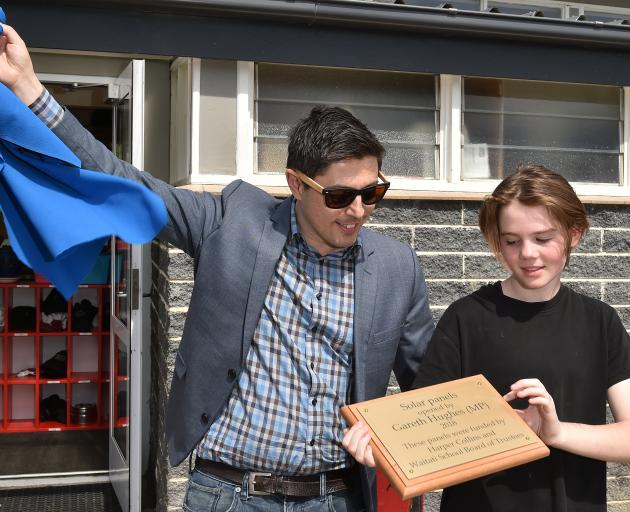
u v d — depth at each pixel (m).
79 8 3.10
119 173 1.74
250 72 3.51
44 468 4.95
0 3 3.03
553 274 1.77
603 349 1.82
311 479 1.89
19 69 1.55
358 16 3.27
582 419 1.78
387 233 3.59
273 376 1.86
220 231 1.91
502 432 1.65
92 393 6.05
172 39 3.20
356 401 1.88
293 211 1.93
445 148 3.76
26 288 6.02
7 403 5.69
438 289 3.64
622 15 4.23
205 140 3.47
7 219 1.47
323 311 1.88
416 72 3.52
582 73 3.71
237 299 1.86
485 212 1.86
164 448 3.61
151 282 4.54
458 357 1.87
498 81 3.85
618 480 3.87
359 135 1.74
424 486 1.54
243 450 1.85
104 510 4.30
